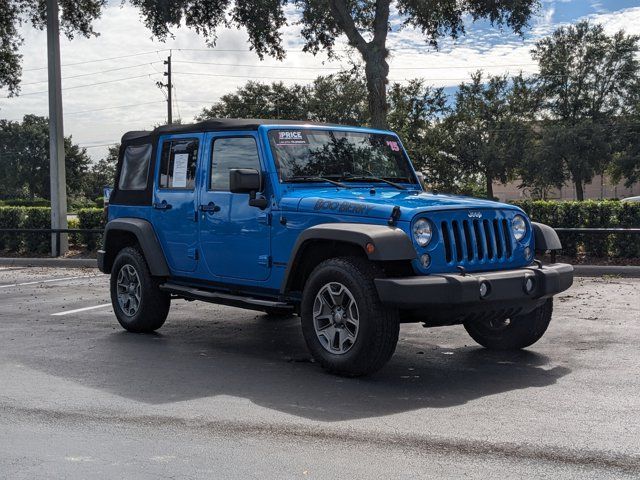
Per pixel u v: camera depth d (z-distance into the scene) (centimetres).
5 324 862
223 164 683
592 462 372
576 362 618
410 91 4084
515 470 362
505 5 1855
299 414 467
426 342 724
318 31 2045
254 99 6712
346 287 552
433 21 2006
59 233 1769
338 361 563
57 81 1814
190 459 383
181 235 729
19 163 11706
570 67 6644
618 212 1410
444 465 370
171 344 728
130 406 489
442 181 4672
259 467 370
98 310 984
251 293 664
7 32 2259
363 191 645
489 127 6406
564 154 6172
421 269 538
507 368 601
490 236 579
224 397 512
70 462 379
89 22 2205
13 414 471
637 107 6425
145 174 789
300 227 599
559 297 1012
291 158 643
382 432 427
